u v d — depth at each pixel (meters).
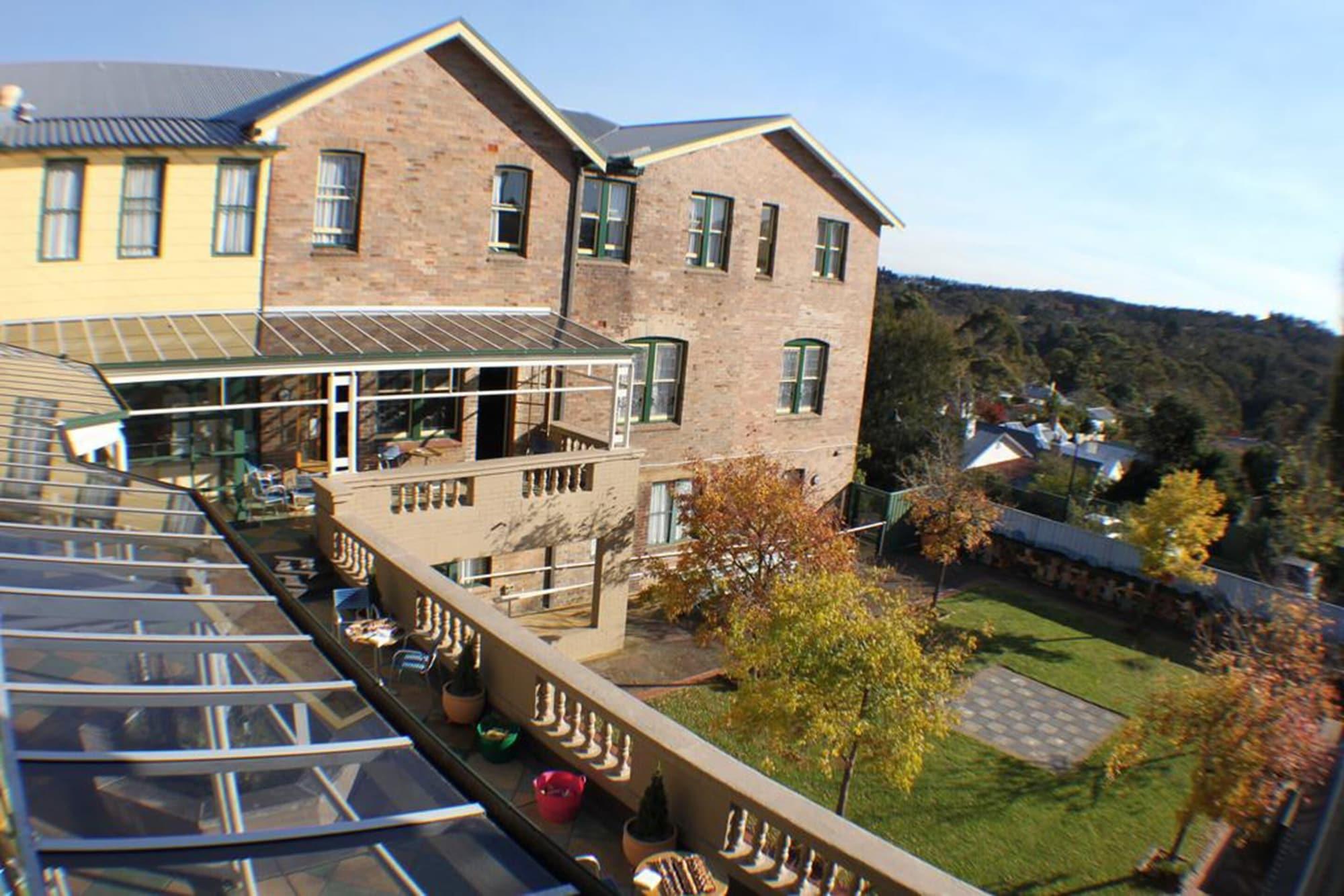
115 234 15.99
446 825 4.53
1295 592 18.06
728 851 7.95
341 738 5.18
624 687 19.23
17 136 15.20
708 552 18.92
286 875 3.95
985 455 46.19
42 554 7.17
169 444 17.12
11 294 15.16
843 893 7.78
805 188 26.50
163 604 6.65
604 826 8.84
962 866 14.77
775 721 13.76
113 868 3.75
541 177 20.86
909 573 29.78
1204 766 14.73
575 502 18.70
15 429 10.41
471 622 10.57
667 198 23.28
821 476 29.53
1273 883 14.61
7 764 3.98
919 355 42.47
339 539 13.91
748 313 25.86
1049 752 18.91
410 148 18.83
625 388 22.41
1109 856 15.38
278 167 17.34
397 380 19.66
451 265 19.88
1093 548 29.69
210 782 4.54
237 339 15.91
